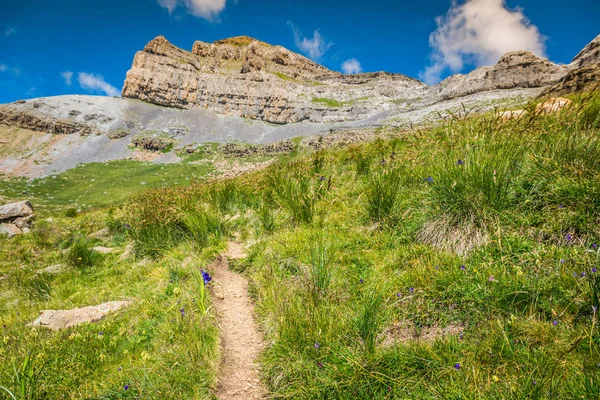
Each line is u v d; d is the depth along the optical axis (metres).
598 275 2.86
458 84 186.62
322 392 2.75
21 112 139.12
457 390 2.32
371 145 10.41
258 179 9.70
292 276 4.73
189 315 4.15
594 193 3.62
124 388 3.00
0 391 3.17
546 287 3.10
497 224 3.99
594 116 4.81
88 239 11.34
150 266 7.00
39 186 92.38
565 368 2.33
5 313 6.39
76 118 153.50
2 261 10.67
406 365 2.76
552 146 4.44
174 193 9.73
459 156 4.85
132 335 4.27
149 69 190.50
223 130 171.62
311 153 11.22
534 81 161.38
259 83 198.38
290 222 6.78
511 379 2.37
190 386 3.01
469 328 3.12
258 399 3.02
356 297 3.86
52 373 3.50
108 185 93.25
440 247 4.29
